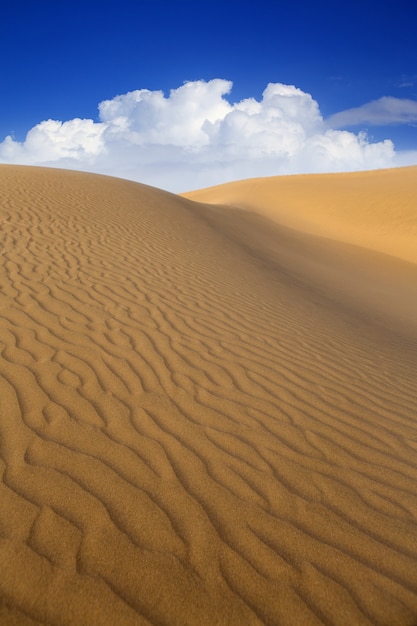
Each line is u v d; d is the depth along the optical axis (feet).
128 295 18.97
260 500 7.80
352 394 12.80
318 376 13.78
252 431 10.02
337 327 20.97
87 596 5.73
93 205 37.70
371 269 50.70
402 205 78.74
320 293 31.14
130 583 5.98
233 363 13.73
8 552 6.22
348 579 6.37
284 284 29.76
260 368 13.67
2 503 7.10
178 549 6.59
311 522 7.40
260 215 76.33
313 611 5.85
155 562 6.33
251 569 6.38
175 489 7.85
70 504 7.23
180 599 5.84
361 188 95.50
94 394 10.74
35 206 33.37
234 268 29.37
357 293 35.53
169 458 8.70
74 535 6.63
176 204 49.67
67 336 13.87
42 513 6.98
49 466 8.08
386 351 18.39
